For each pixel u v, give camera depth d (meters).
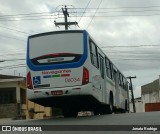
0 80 40.94
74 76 15.42
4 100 41.16
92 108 18.98
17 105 40.59
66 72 15.48
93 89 15.70
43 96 15.59
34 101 16.39
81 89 15.27
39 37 16.09
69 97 15.69
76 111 19.05
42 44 15.98
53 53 15.76
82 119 14.23
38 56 15.91
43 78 15.70
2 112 40.69
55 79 15.55
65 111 19.02
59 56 15.68
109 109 19.73
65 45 15.73
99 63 17.52
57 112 43.03
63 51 15.68
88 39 15.79
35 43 16.09
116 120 12.93
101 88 17.55
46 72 15.68
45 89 15.56
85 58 15.50
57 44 15.80
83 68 15.41
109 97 19.75
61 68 15.56
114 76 22.11
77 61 15.49
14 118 39.25
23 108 42.53
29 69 15.95
